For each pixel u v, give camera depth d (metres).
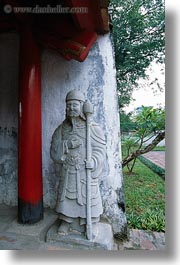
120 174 3.01
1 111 3.39
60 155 2.41
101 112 3.02
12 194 3.37
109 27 2.95
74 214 2.37
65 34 2.69
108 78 3.01
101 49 3.02
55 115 3.18
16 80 3.33
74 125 2.39
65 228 2.46
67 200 2.38
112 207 3.02
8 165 3.38
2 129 3.38
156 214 3.97
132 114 7.50
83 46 2.55
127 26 6.95
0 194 3.40
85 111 2.34
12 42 3.33
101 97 3.02
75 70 3.09
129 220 3.72
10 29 3.21
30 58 2.79
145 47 6.89
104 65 3.02
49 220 2.90
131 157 5.42
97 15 2.59
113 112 3.01
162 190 5.56
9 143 3.37
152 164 7.53
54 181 3.21
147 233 3.15
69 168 2.37
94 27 2.85
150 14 6.86
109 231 2.63
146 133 6.17
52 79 3.17
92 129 2.37
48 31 2.77
